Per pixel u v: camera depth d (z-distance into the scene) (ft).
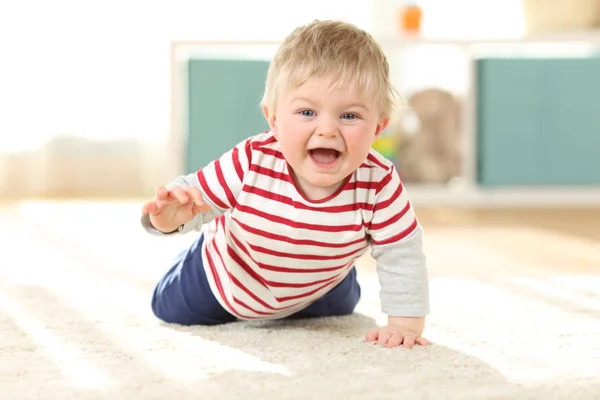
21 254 7.09
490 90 10.53
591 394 3.25
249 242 4.06
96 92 12.46
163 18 12.42
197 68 9.95
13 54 12.17
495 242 7.97
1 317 4.56
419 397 3.18
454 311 4.82
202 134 10.01
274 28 12.53
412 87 12.64
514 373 3.54
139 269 6.38
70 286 5.59
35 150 12.27
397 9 12.66
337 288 4.56
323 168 3.76
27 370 3.53
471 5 12.85
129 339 4.10
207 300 4.41
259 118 10.05
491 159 10.61
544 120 10.61
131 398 3.14
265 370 3.52
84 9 12.34
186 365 3.60
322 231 3.94
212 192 4.01
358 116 3.77
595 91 10.59
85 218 9.71
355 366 3.59
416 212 10.61
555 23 11.09
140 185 12.67
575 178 10.69
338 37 3.84
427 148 11.08
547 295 5.31
